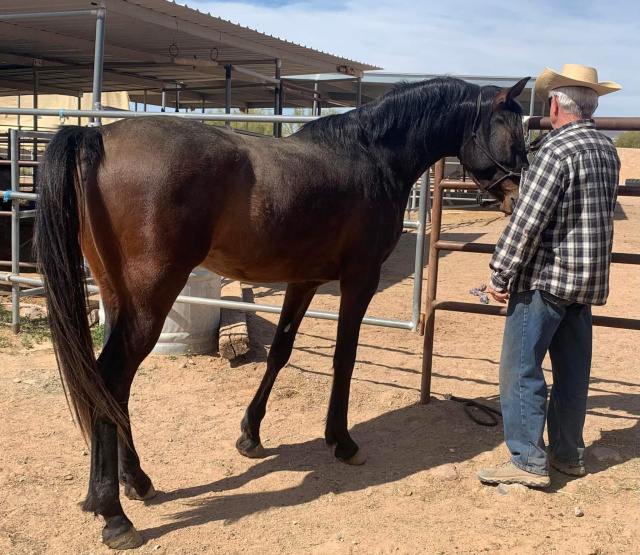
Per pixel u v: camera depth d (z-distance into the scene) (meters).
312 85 15.12
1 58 10.34
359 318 3.11
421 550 2.46
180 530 2.59
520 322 2.90
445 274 8.95
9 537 2.46
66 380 2.35
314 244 2.86
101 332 5.13
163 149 2.46
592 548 2.46
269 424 3.71
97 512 2.43
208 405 3.95
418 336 5.84
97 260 2.58
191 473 3.10
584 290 2.76
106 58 10.62
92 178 2.43
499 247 2.78
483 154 3.23
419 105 3.19
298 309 3.30
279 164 2.73
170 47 9.28
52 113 4.73
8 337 5.24
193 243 2.49
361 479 3.08
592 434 3.59
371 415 3.89
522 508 2.80
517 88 3.06
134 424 3.62
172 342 4.80
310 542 2.53
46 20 7.80
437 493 2.94
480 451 3.40
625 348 5.50
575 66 2.81
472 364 5.00
